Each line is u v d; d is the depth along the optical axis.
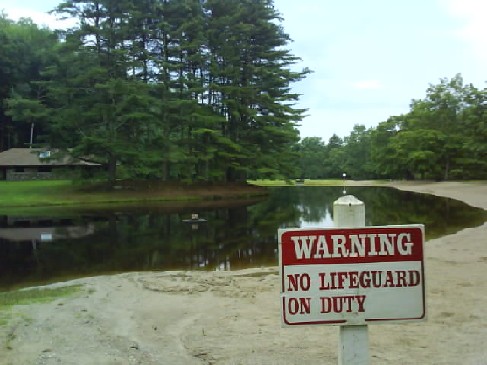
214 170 45.91
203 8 46.91
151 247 17.64
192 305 8.77
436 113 63.84
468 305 8.05
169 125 42.91
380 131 78.06
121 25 39.69
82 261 15.03
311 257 2.81
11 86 62.81
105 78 38.38
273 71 48.00
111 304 8.93
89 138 36.91
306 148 106.81
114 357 6.12
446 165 62.72
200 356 6.12
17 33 70.88
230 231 21.88
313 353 6.04
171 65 41.25
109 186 41.72
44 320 7.70
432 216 25.38
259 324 7.39
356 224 2.85
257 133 48.25
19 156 52.56
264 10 48.38
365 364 2.84
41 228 23.36
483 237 16.52
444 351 5.95
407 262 2.81
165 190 42.75
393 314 2.81
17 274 13.11
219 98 48.31
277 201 39.88
